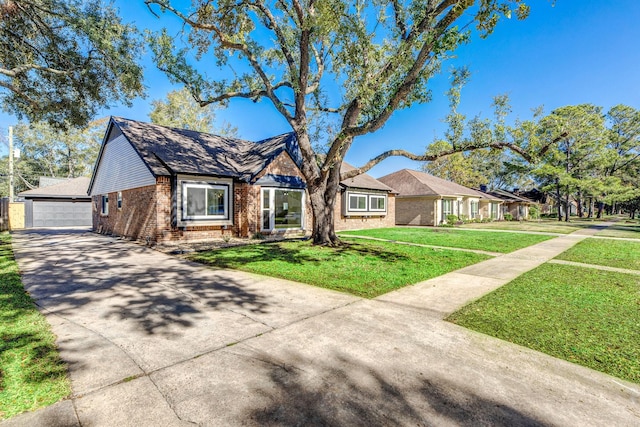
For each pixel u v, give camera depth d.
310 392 2.46
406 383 2.60
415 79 8.05
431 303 4.80
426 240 13.52
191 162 12.66
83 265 7.73
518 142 8.73
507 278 6.52
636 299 4.98
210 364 2.90
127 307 4.57
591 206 42.16
